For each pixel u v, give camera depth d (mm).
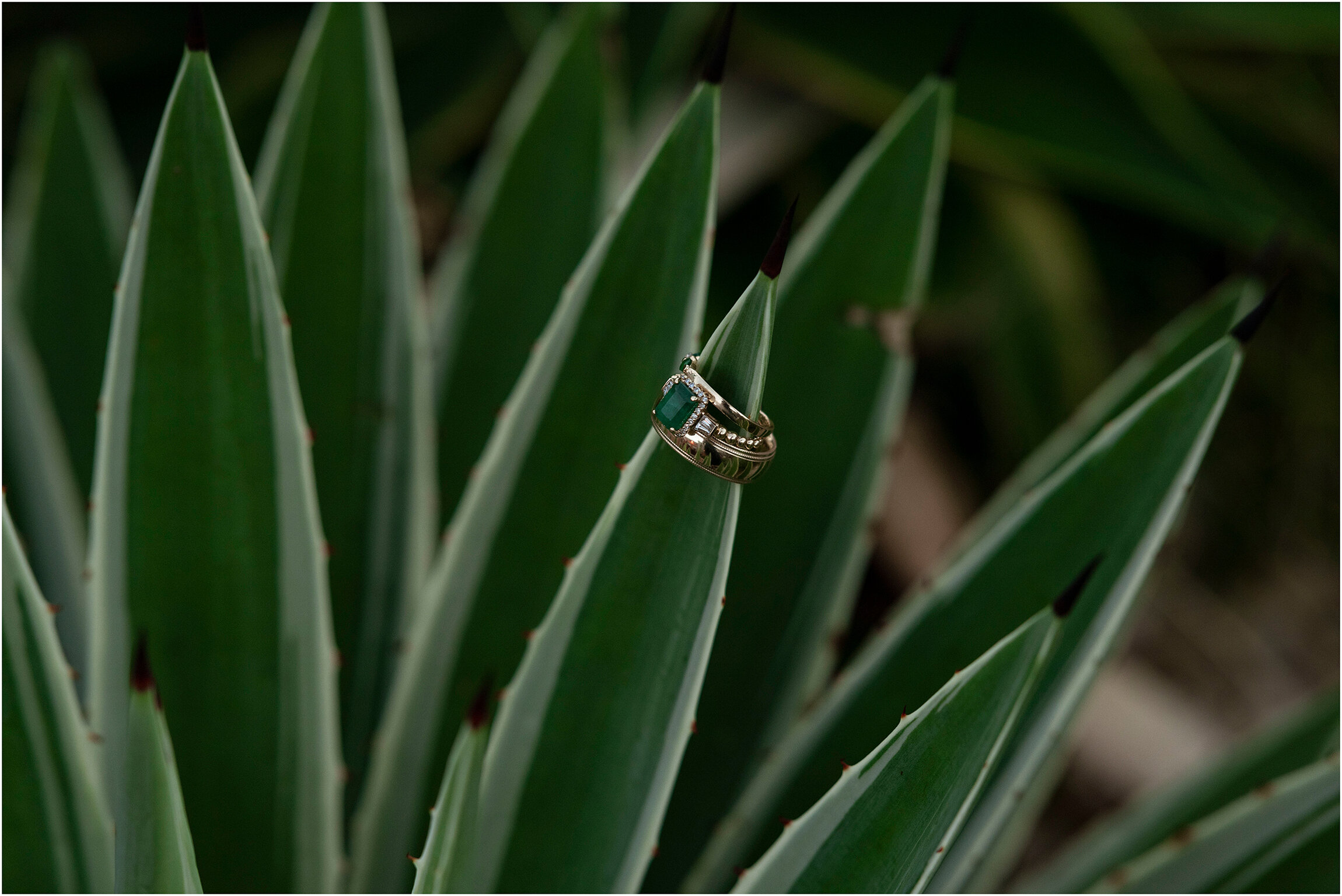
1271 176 880
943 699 485
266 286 525
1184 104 836
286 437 539
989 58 872
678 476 493
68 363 672
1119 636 569
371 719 629
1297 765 642
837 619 613
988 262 1016
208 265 522
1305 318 1025
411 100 935
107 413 535
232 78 920
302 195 615
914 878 507
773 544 613
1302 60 909
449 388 672
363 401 620
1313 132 895
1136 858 641
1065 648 562
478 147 1028
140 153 921
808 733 579
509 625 584
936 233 1030
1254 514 1049
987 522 614
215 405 535
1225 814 592
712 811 611
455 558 574
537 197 661
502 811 540
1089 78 856
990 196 983
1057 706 559
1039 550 568
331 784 571
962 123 866
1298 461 1040
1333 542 1040
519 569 580
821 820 505
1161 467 555
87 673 596
